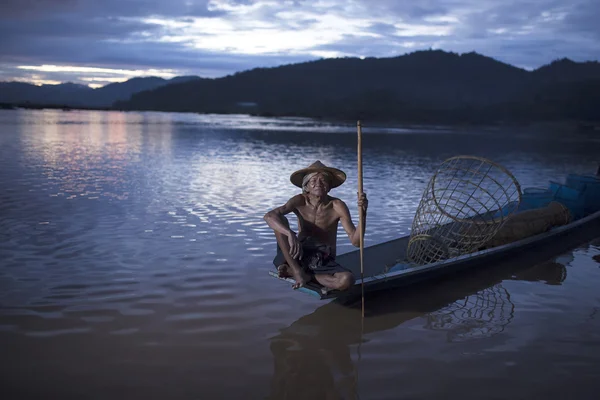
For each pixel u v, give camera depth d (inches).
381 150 994.7
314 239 222.1
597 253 319.6
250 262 272.1
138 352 176.4
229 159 749.9
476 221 287.1
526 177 644.7
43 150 781.9
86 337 185.6
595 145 1331.2
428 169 689.0
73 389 153.5
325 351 181.8
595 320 214.2
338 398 152.8
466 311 223.0
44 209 374.0
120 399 149.3
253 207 405.1
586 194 402.6
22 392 150.9
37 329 190.2
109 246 290.4
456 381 163.5
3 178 504.1
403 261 282.0
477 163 786.8
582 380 165.0
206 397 151.4
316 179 221.3
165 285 236.7
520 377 166.4
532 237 316.2
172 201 419.2
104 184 490.6
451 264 264.1
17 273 244.1
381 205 432.5
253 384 159.0
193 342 185.0
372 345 188.1
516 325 208.7
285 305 221.1
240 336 191.0
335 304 226.4
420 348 186.4
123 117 2608.3
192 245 297.7
